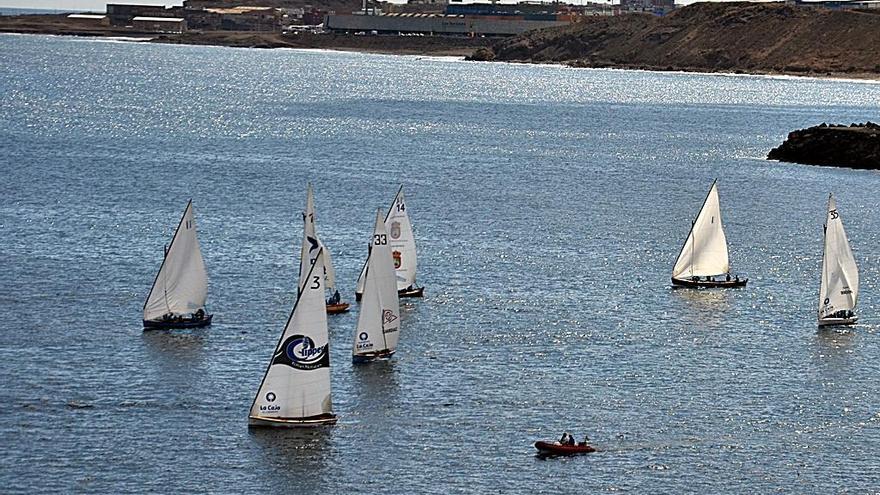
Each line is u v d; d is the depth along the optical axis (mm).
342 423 158500
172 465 145125
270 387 156125
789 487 144375
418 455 149750
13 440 149875
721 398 172000
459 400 167875
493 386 174000
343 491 140250
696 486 144000
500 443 154000
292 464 146250
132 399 164250
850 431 161500
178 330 196500
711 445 155375
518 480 144000
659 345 196750
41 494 137000
